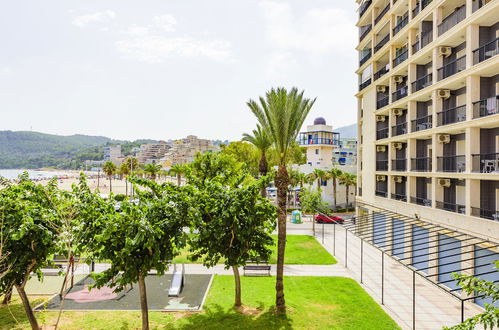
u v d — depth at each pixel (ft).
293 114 51.70
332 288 58.49
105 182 469.57
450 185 69.41
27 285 59.57
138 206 39.34
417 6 79.41
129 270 38.27
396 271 70.44
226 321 44.32
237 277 49.29
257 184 45.42
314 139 197.67
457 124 60.23
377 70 104.06
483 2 61.41
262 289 57.31
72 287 57.77
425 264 69.72
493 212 57.16
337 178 167.32
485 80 57.57
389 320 45.73
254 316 45.98
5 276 39.24
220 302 51.16
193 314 46.93
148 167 230.27
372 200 101.86
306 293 55.72
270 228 49.60
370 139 104.22
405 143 90.48
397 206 84.53
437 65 68.80
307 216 150.61
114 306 49.96
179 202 41.09
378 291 57.98
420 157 80.48
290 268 71.20
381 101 100.42
